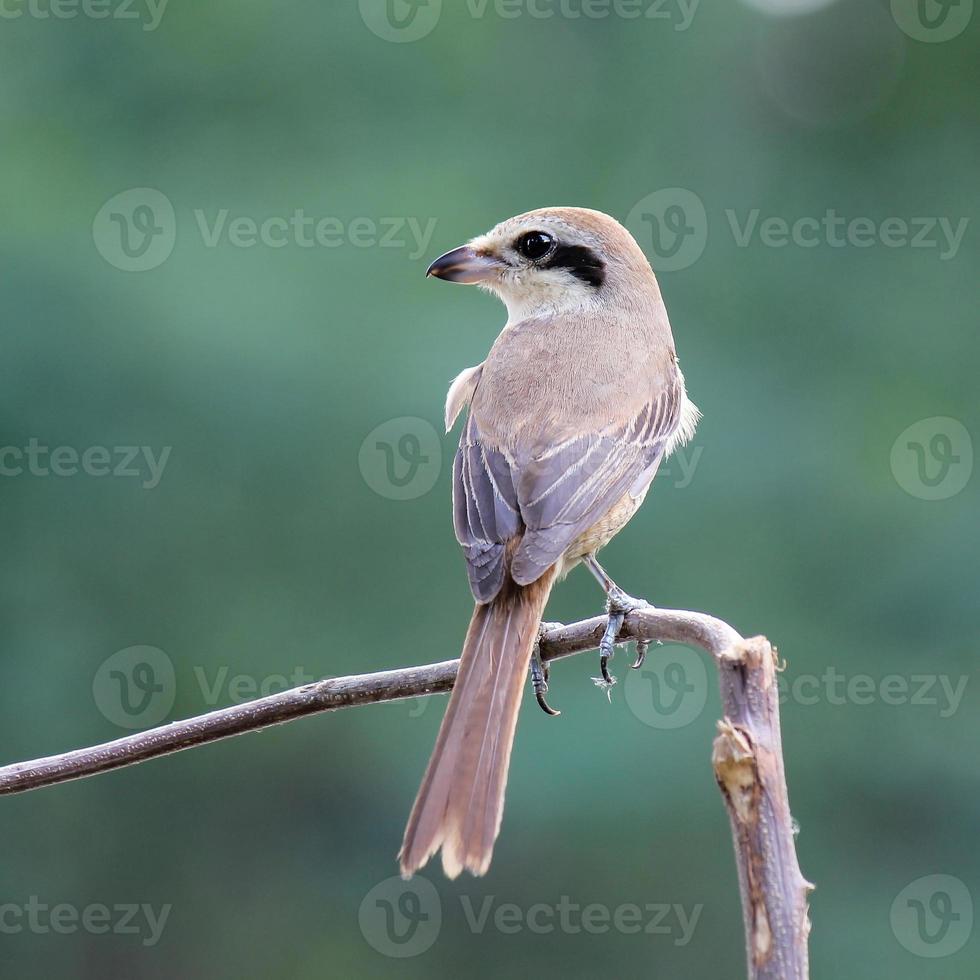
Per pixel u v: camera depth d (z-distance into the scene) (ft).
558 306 27.27
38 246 46.73
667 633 18.29
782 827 13.64
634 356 25.85
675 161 54.24
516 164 52.60
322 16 51.47
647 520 47.88
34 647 47.93
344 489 47.21
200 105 50.49
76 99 49.88
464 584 47.98
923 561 48.78
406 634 48.11
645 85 54.75
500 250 27.61
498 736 17.75
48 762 20.08
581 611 47.24
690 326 52.80
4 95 49.34
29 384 46.26
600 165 53.83
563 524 22.71
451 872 16.47
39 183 48.11
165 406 46.47
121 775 50.49
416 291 47.98
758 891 13.50
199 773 50.42
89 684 48.39
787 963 13.25
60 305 46.47
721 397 50.70
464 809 16.81
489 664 19.63
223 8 50.52
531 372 25.13
